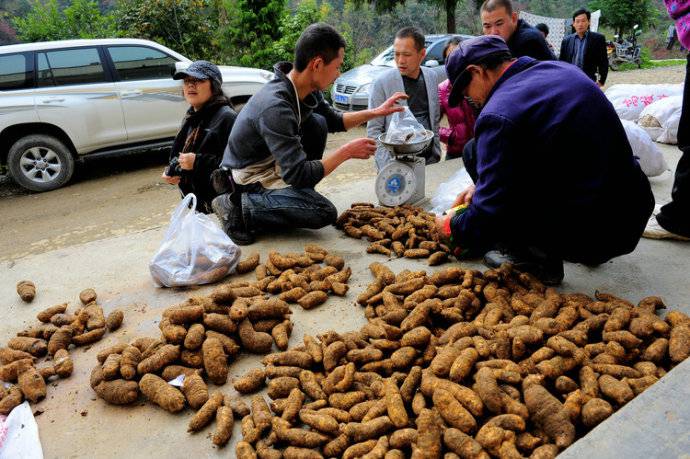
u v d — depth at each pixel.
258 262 3.37
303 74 3.33
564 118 2.17
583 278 2.91
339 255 3.47
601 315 2.29
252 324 2.61
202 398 2.13
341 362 2.26
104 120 6.95
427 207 4.08
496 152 2.25
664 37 44.12
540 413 1.77
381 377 2.15
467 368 2.00
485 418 1.87
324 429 1.89
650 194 2.51
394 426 1.87
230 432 2.00
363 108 9.57
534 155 2.27
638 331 2.17
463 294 2.58
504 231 2.42
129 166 7.99
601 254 2.56
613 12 30.80
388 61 10.58
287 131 3.33
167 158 8.29
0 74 6.45
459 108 4.82
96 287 3.30
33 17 13.46
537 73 2.29
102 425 2.14
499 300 2.55
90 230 5.33
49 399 2.31
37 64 6.61
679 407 1.62
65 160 6.91
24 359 2.46
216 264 3.20
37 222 5.71
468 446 1.67
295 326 2.70
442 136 5.11
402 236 3.54
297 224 3.68
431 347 2.26
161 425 2.12
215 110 4.01
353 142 3.47
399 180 3.99
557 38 20.03
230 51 12.44
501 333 2.18
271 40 12.45
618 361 2.08
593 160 2.25
